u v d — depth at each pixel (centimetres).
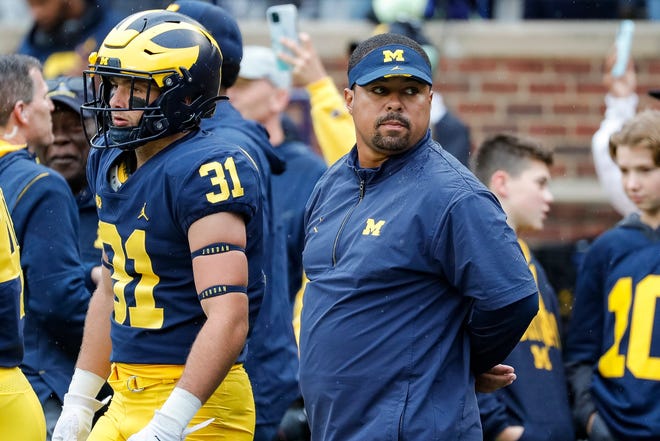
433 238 1345
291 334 1844
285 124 2405
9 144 1773
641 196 1811
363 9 3319
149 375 1433
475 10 3275
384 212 1378
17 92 1764
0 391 1551
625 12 3161
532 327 1778
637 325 1784
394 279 1359
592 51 3050
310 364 1397
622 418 1780
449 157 1397
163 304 1419
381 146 1383
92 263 1948
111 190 1439
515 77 3072
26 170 1744
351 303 1373
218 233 1377
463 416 1362
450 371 1369
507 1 3278
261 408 1766
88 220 1980
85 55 2716
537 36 3053
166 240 1402
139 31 1413
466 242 1330
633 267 1811
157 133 1402
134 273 1430
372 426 1347
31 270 1731
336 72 3102
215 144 1419
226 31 1742
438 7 3109
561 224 3003
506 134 1922
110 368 1542
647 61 3009
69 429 1510
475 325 1362
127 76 1384
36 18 2734
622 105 2511
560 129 3064
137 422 1445
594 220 3000
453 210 1338
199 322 1427
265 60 2211
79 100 1959
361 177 1418
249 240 1460
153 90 1401
